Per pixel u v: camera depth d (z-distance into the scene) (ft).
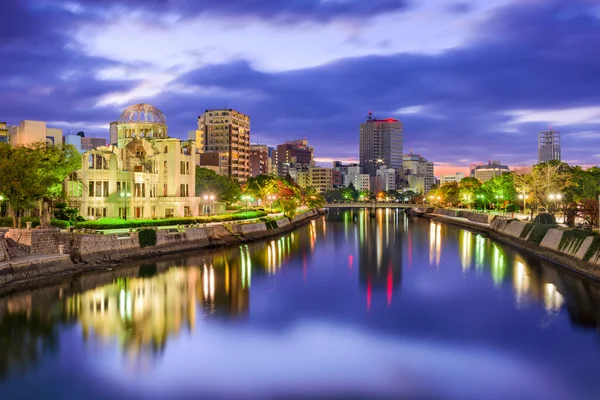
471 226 516.32
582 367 122.62
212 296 191.11
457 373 119.24
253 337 143.43
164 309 170.91
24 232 216.54
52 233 224.94
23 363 122.21
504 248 344.49
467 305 180.34
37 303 174.09
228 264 266.77
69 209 301.22
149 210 363.15
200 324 154.81
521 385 112.88
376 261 288.10
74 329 147.23
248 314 166.61
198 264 262.06
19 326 149.18
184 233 310.04
